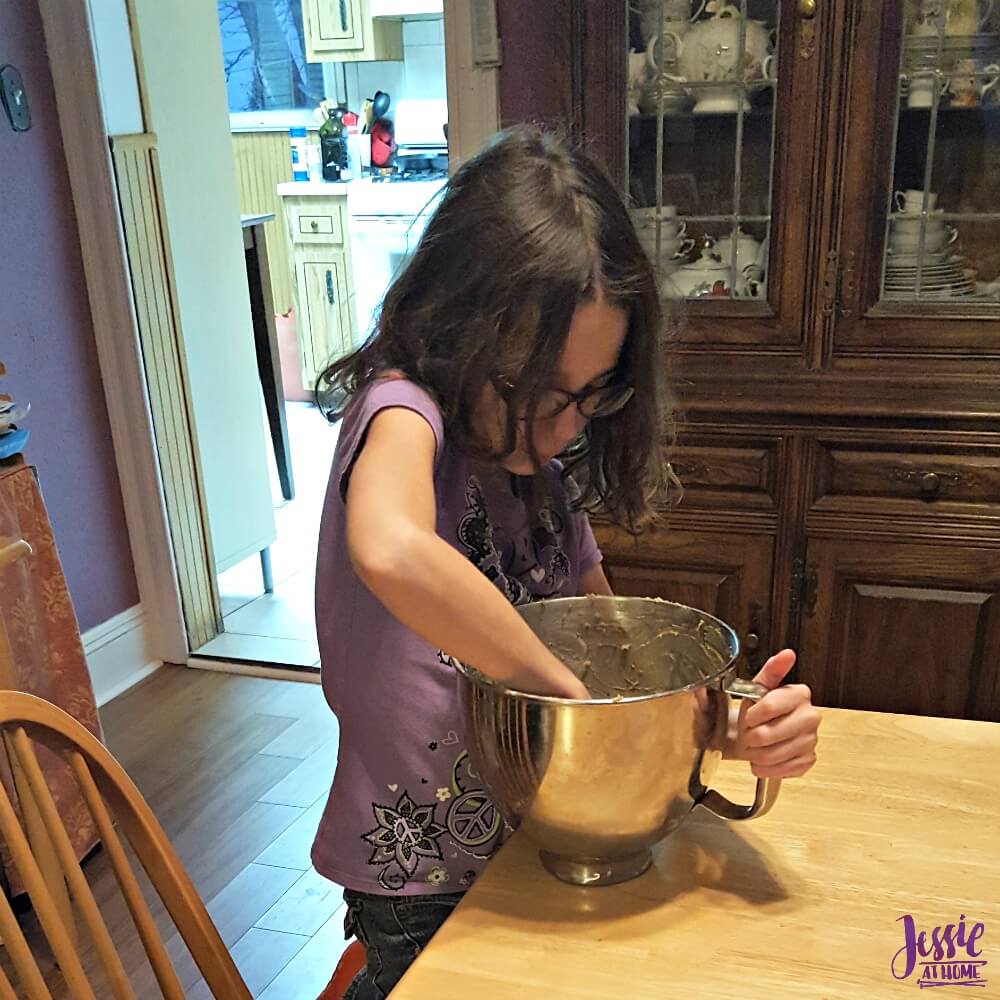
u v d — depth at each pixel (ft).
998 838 2.56
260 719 7.93
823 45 5.54
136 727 7.86
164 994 2.79
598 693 3.03
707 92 5.92
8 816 2.44
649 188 6.18
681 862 2.48
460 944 2.23
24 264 7.38
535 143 2.80
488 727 2.29
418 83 16.22
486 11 6.45
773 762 2.33
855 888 2.39
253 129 16.81
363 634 2.95
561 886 2.40
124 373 8.11
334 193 15.24
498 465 2.99
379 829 3.02
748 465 6.12
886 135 5.63
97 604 8.31
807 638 6.35
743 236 6.11
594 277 2.58
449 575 2.22
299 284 16.08
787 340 6.09
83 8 7.27
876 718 3.13
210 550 9.16
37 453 7.61
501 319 2.56
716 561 6.36
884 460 5.90
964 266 5.92
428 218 2.86
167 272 8.30
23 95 7.23
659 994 2.08
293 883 6.05
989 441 5.69
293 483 12.96
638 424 3.14
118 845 2.74
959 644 6.12
